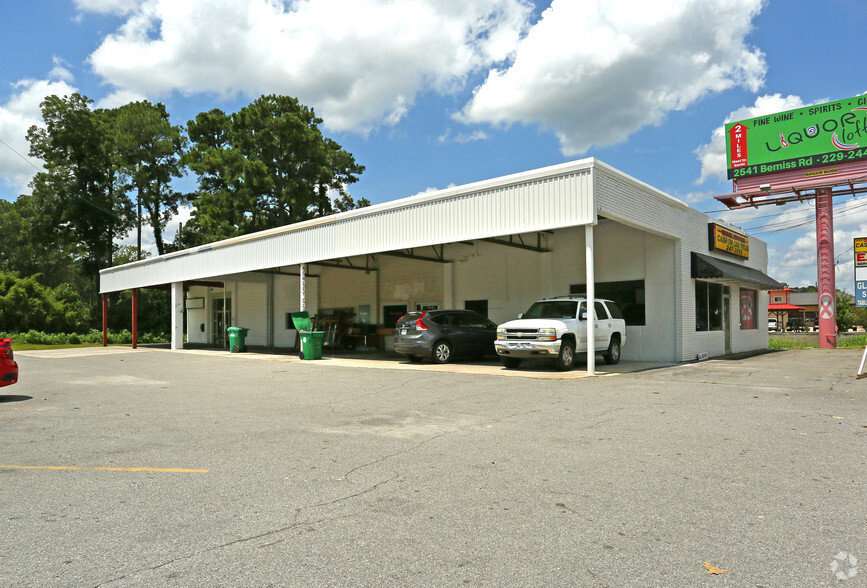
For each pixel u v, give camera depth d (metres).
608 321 16.02
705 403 9.06
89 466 5.73
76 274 64.38
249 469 5.56
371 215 19.02
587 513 4.25
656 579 3.22
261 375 14.96
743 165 23.75
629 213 15.06
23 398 10.98
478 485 4.95
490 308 21.52
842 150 21.78
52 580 3.26
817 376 12.80
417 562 3.46
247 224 41.78
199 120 50.81
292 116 41.84
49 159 48.31
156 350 29.23
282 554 3.59
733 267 20.12
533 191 14.75
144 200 50.16
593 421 7.73
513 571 3.33
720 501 4.47
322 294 28.16
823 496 4.56
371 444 6.56
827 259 24.19
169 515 4.30
